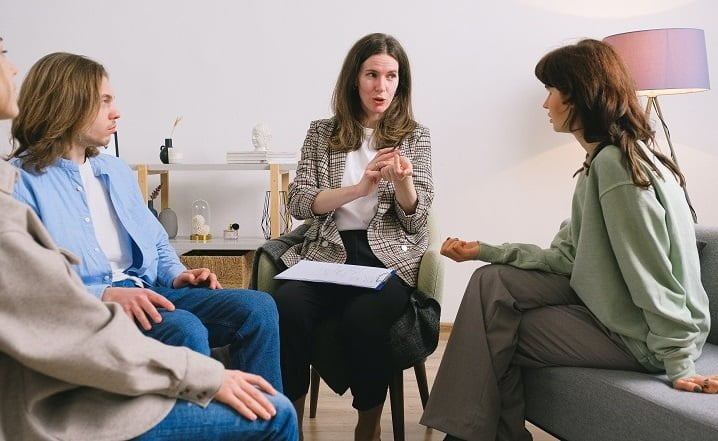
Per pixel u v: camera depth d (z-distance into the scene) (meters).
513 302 1.73
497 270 1.81
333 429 2.27
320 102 3.39
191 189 3.44
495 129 3.39
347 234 2.15
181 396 1.01
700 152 3.40
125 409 0.96
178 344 1.38
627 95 1.66
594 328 1.66
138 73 3.37
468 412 1.72
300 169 2.26
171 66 3.37
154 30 3.36
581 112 1.67
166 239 1.92
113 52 3.36
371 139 2.24
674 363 1.49
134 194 1.83
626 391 1.46
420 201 2.10
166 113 3.39
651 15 3.34
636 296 1.54
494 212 3.43
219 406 1.02
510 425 1.76
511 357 1.74
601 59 1.67
